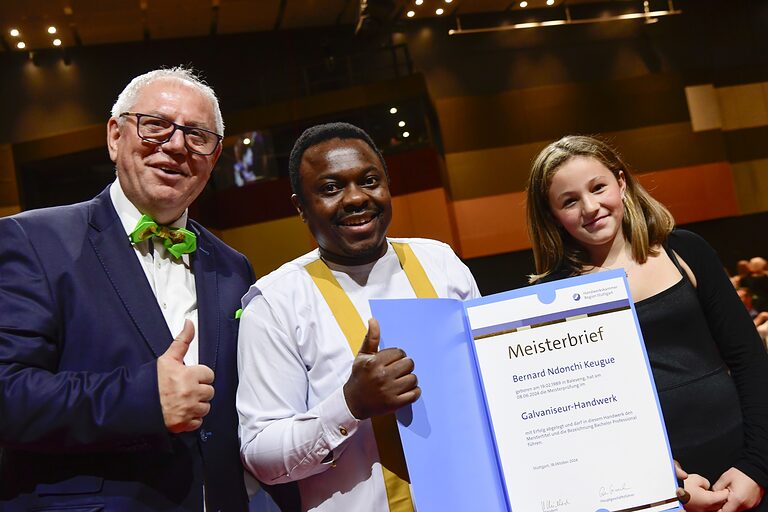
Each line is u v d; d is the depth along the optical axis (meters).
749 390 1.94
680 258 2.09
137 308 1.81
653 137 13.29
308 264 1.89
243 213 12.16
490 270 12.74
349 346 1.76
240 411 1.77
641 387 1.70
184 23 12.22
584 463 1.66
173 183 1.92
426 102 12.05
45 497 1.66
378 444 1.70
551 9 13.66
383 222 1.82
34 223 1.81
